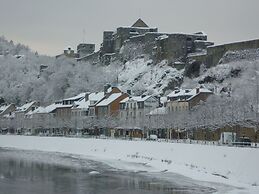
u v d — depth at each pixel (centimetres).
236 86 18338
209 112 13425
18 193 7631
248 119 12100
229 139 11856
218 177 8919
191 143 11206
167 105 16988
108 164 11650
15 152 15512
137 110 17900
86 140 15288
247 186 8056
